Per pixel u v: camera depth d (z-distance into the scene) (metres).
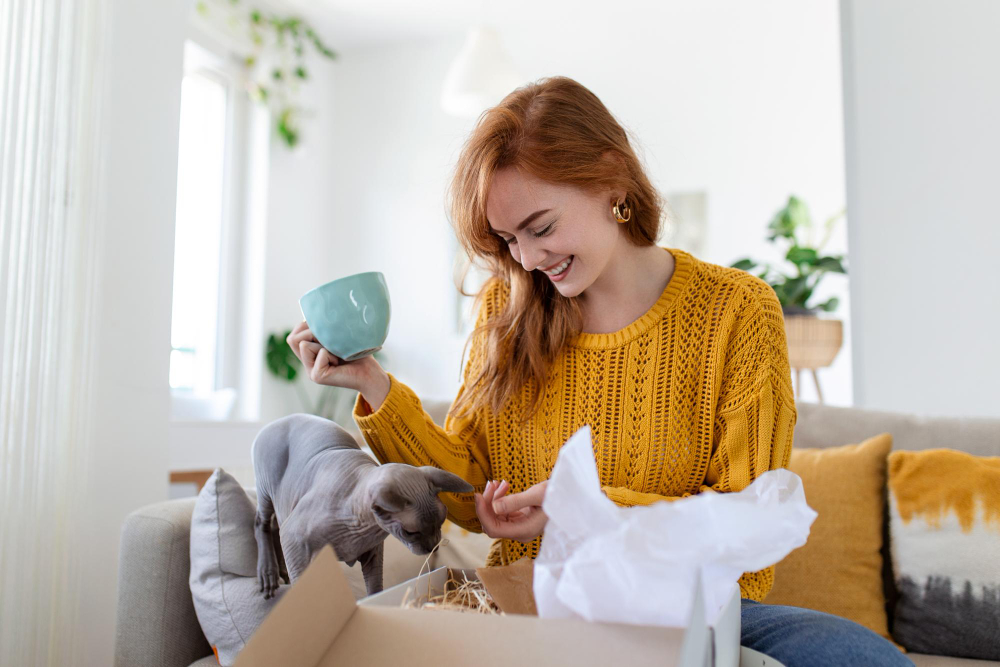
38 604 1.31
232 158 3.98
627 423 1.09
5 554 1.25
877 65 2.25
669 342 1.09
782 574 1.40
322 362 0.98
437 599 0.76
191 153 3.77
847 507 1.41
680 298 1.10
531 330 1.13
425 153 4.55
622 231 1.09
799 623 0.76
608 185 0.99
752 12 4.01
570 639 0.52
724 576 0.59
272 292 4.12
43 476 1.33
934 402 2.16
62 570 1.35
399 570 1.36
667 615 0.53
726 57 4.05
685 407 1.07
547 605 0.57
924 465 1.39
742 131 3.99
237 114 4.01
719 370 1.05
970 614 1.27
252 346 4.01
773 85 3.95
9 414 1.27
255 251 4.04
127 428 1.56
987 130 2.13
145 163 1.62
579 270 1.01
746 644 0.77
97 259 1.44
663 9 4.14
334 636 0.57
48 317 1.34
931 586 1.31
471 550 1.46
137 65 1.61
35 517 1.31
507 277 1.16
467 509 1.11
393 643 0.55
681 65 4.12
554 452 1.13
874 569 1.38
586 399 1.11
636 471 1.08
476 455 1.18
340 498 0.80
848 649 0.71
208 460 3.31
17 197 1.30
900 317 2.21
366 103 4.70
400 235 4.57
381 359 4.54
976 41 2.15
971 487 1.33
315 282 4.55
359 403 1.07
